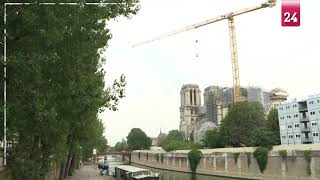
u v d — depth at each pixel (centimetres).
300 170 6319
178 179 8538
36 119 2392
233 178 8138
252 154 7594
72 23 2198
